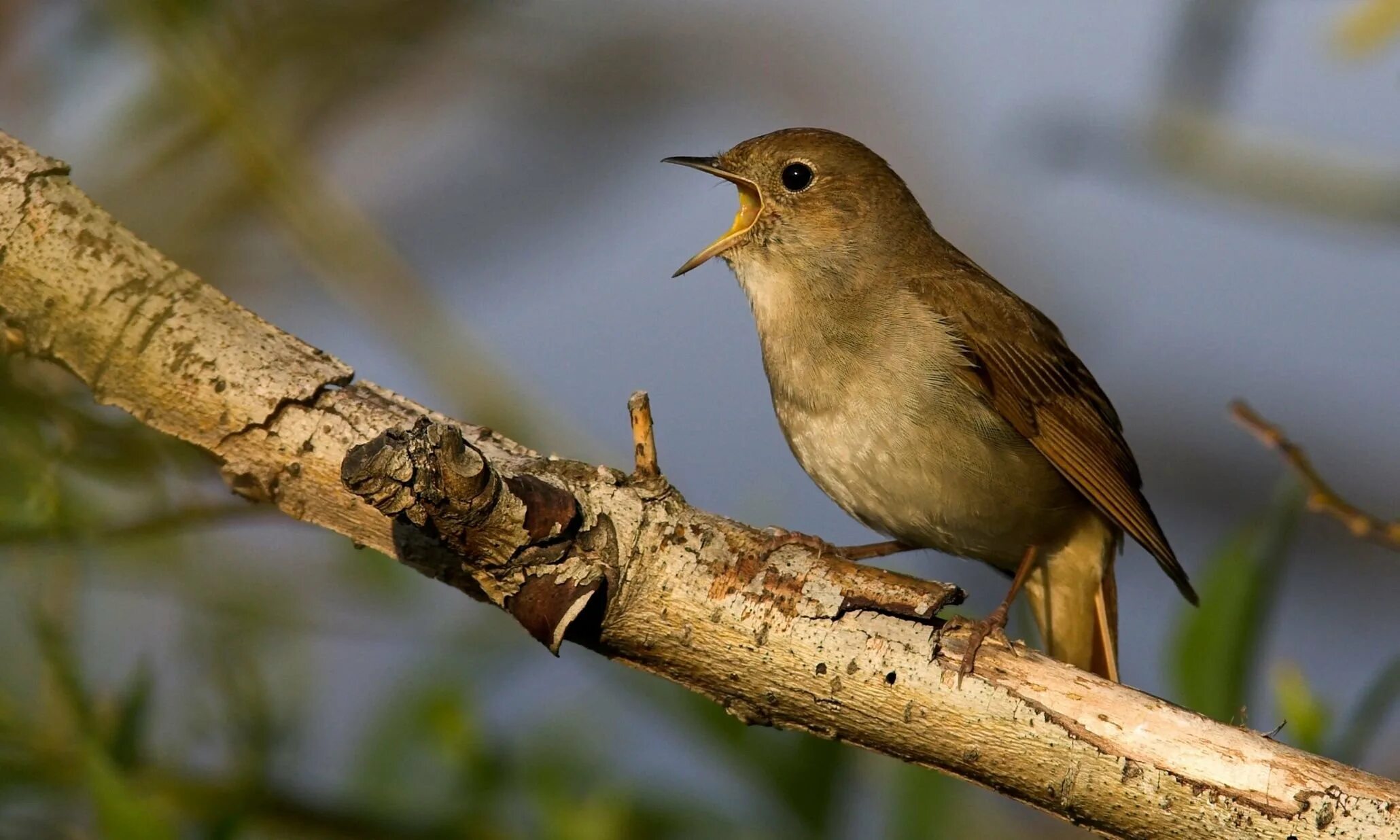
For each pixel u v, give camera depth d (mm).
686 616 5555
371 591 7090
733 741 6539
